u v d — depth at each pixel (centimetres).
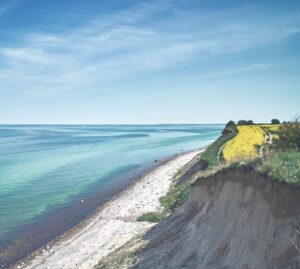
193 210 2578
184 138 19562
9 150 13188
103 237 3456
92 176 7375
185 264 1984
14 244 3547
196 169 5209
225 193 2167
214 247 1909
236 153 5069
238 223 1833
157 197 4803
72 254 3112
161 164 8600
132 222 3822
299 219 1450
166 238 2469
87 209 4775
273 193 1659
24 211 4741
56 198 5475
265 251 1531
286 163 1781
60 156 11012
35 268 2920
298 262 1355
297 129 2567
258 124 10638
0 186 6372
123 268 2294
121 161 9662
